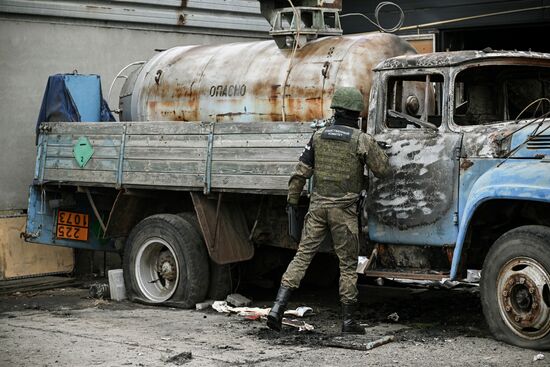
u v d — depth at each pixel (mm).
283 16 12648
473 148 10086
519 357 9055
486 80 10797
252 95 12391
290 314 11664
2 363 9188
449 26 17172
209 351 9609
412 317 11367
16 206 15594
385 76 10914
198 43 17922
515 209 10070
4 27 15453
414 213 10484
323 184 10305
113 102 16750
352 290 10281
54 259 15406
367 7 18281
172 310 12469
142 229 12945
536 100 10336
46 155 14078
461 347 9562
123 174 13055
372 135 10953
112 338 10414
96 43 16516
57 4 15930
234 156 11797
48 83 14383
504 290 9594
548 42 18484
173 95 13484
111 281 13344
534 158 9570
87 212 14477
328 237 11148
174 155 12469
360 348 9523
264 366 8875
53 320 11742
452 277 10000
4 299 13805
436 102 10852
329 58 11773
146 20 17016
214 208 12438
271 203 12469
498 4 16641
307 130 11086
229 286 12805
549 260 9203
